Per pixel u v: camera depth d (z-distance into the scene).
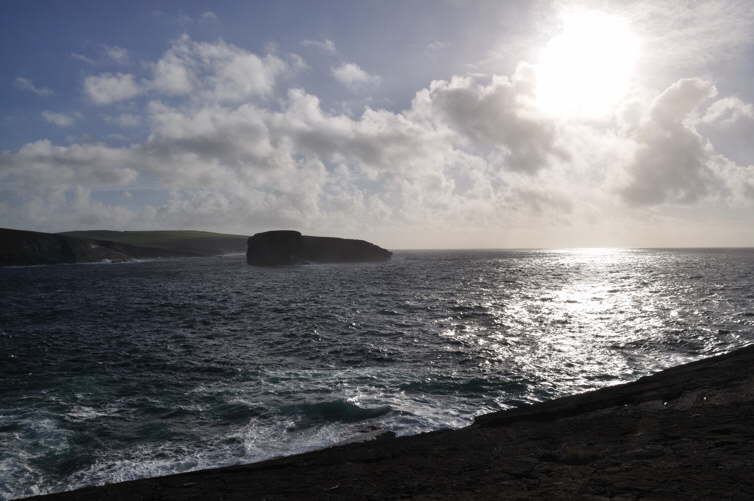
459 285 58.56
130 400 14.96
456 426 12.14
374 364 19.14
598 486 5.68
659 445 7.14
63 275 94.88
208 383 16.75
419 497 6.03
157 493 7.48
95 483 9.62
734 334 23.72
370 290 53.56
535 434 9.12
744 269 84.94
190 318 33.75
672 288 49.53
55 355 21.80
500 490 5.96
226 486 7.51
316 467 8.23
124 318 34.38
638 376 16.94
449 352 21.12
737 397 9.53
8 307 42.59
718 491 5.07
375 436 11.25
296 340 24.55
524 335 24.95
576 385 15.99
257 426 12.47
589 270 92.12
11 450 11.23
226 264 148.62
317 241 165.38
